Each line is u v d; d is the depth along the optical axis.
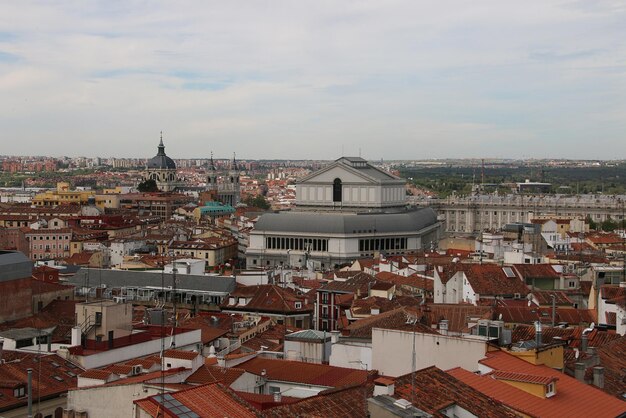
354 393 81.50
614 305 165.75
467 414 75.88
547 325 154.62
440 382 79.88
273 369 115.69
